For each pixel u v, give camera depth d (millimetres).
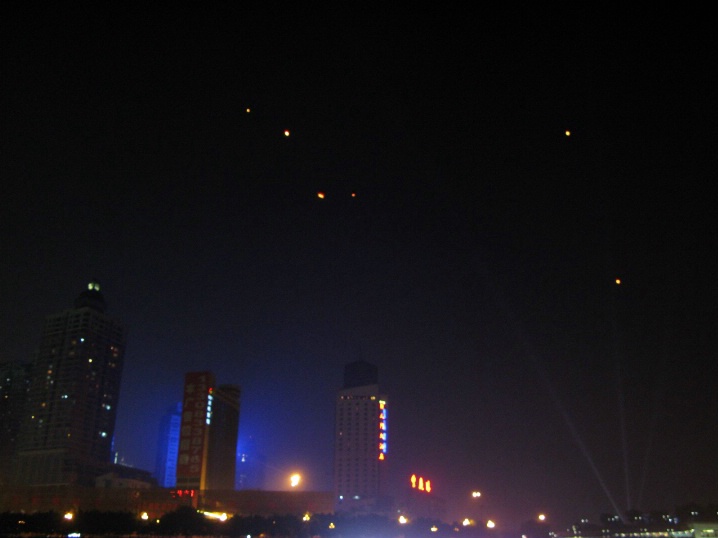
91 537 155000
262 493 189625
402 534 191625
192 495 188500
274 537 164000
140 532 157500
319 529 171625
